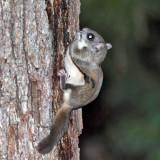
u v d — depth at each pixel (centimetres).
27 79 873
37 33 880
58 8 926
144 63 1816
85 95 960
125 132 1650
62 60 945
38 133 892
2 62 850
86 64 995
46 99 898
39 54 885
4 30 848
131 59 1739
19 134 870
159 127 1622
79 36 992
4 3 845
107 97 1798
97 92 991
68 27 960
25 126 876
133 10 1544
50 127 909
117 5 1532
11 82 857
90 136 1880
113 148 1778
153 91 1755
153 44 1814
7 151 860
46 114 899
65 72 944
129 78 1780
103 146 1884
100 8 1530
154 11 1573
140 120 1664
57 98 937
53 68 928
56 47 931
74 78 964
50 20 908
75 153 991
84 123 1845
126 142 1625
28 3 867
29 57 875
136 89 1767
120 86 1780
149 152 1568
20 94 868
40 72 888
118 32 1557
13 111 861
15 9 855
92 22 1546
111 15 1534
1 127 852
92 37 1035
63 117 934
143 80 1780
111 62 1670
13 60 857
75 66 973
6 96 854
